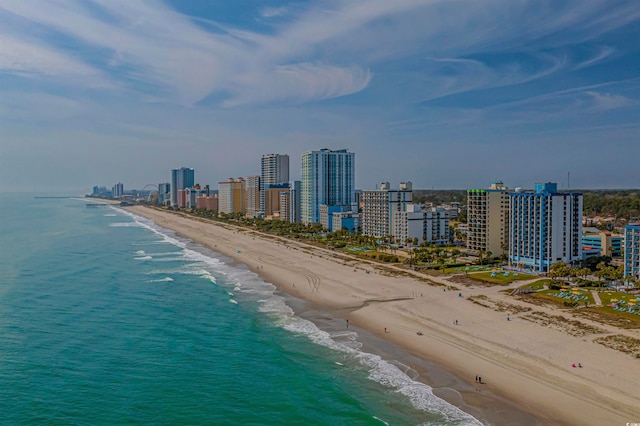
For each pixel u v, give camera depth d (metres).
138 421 66.25
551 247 158.12
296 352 90.38
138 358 88.00
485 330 98.38
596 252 174.50
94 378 79.44
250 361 86.44
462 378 77.38
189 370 82.75
